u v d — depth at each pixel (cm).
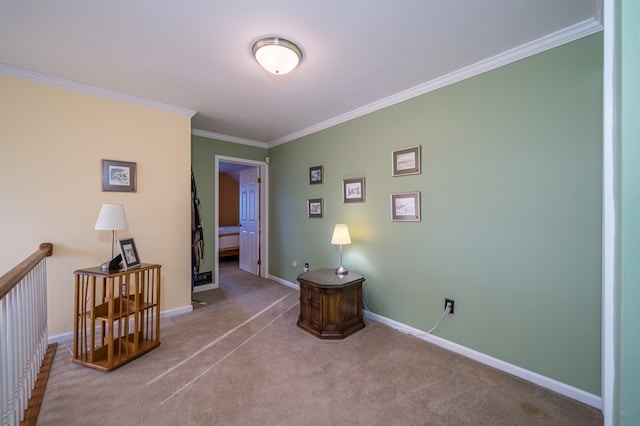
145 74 233
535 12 159
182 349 235
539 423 156
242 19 165
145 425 153
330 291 256
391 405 170
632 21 38
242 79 242
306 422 156
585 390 172
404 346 241
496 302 210
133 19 165
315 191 378
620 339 38
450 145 235
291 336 260
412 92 260
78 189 252
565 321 180
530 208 193
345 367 209
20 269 148
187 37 183
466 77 224
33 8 155
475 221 221
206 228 408
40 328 204
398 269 275
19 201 227
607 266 42
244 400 173
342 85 254
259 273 491
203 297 374
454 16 163
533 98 191
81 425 152
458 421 158
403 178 270
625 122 38
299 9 157
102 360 210
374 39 185
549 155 185
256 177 494
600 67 166
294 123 366
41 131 235
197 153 400
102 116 264
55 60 211
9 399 133
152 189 294
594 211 169
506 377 198
